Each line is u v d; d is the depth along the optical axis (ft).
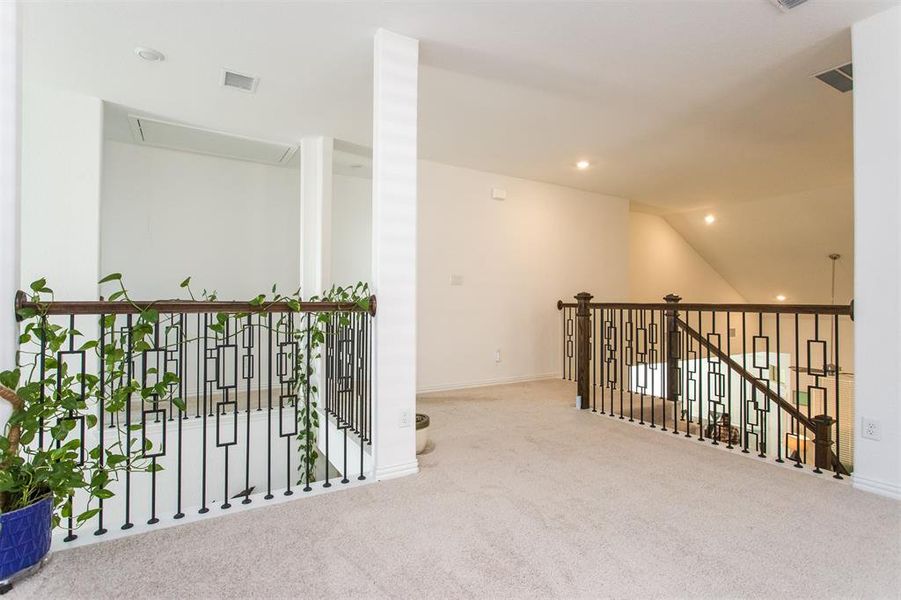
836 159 14.65
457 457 9.10
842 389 23.09
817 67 9.14
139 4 7.16
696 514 6.64
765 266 24.03
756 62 8.96
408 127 8.23
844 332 23.38
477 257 16.61
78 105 10.50
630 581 5.04
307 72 9.45
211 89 10.22
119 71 9.39
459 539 5.91
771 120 11.72
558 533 6.07
